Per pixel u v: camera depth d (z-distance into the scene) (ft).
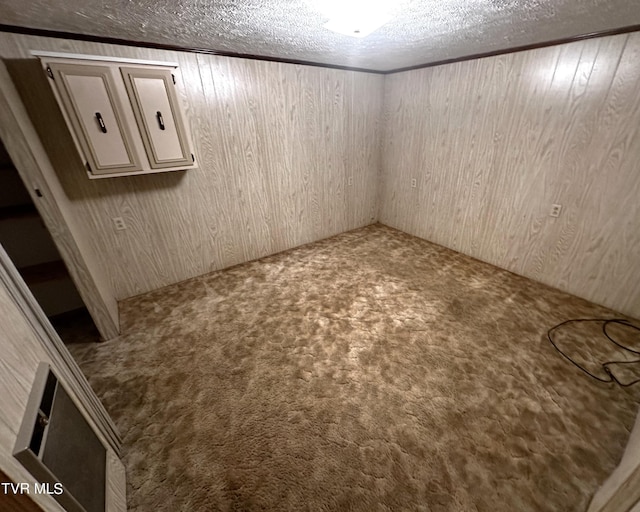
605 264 7.35
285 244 11.59
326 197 12.05
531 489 3.87
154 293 8.78
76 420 3.21
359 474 4.10
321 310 7.77
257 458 4.33
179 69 7.46
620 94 6.35
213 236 9.65
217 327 7.20
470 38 6.82
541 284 8.76
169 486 4.01
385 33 6.37
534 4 4.75
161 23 5.53
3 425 2.10
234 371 5.89
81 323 7.38
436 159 10.83
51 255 7.30
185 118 7.42
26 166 5.00
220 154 8.86
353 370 5.84
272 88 9.12
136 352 6.43
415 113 11.00
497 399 5.13
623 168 6.61
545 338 6.53
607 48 6.30
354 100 11.20
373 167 13.08
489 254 10.07
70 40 6.15
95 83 6.09
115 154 6.74
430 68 9.94
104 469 3.59
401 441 4.51
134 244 8.26
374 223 14.38
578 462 4.14
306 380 5.64
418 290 8.60
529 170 8.32
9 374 2.33
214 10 4.88
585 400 5.04
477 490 3.88
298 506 3.78
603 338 6.47
